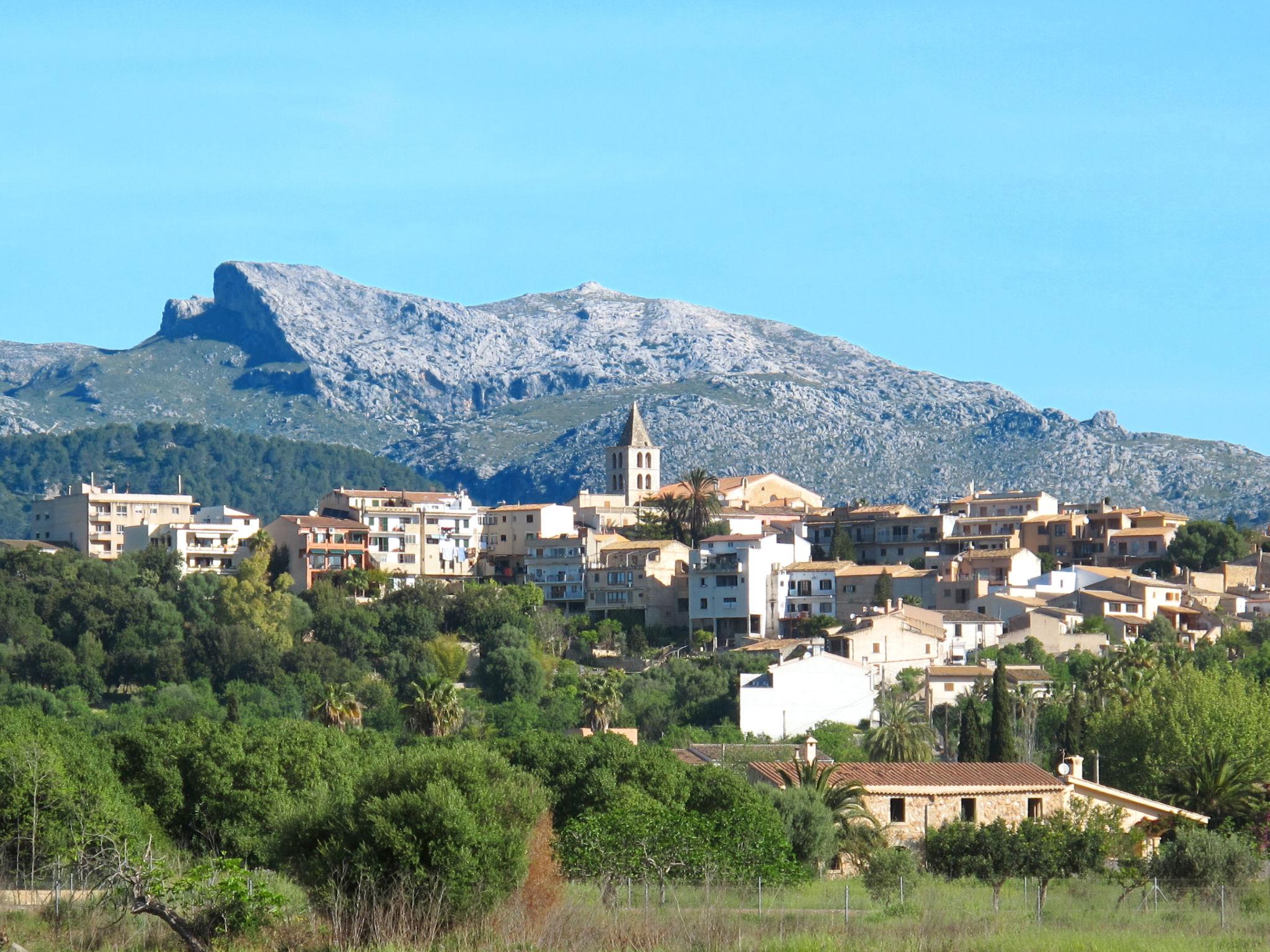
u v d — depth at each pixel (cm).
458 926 12962
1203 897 16612
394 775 13925
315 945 12488
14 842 15138
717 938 12912
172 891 12400
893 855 17175
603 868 15650
